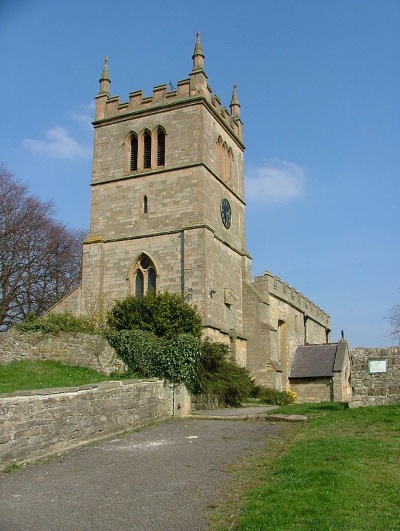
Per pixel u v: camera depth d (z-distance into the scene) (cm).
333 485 1015
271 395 3575
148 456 1407
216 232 3844
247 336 4106
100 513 952
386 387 2055
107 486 1120
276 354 4153
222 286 3831
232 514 929
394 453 1306
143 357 2391
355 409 2003
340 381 4478
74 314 3603
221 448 1495
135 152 4031
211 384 2630
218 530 848
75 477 1195
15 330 2625
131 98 4075
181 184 3772
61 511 962
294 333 5122
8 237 5119
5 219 5191
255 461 1319
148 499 1028
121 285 3797
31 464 1319
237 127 4544
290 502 933
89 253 3916
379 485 1047
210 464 1303
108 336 2536
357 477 1086
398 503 944
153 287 3719
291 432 1719
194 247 3609
